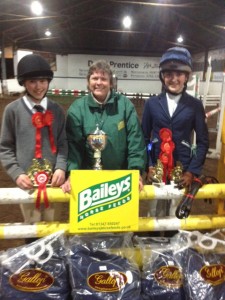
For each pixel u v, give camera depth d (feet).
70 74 69.41
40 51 69.26
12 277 4.71
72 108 5.85
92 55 68.69
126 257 5.24
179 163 6.05
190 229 5.69
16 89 60.29
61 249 5.10
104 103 5.73
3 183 13.28
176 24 50.06
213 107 35.83
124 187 5.16
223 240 5.41
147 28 55.26
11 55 65.16
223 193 5.64
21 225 5.33
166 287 4.96
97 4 42.09
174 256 5.20
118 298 4.67
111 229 5.18
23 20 50.26
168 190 5.51
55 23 52.49
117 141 5.80
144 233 6.98
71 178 4.99
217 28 48.65
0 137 5.66
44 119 5.29
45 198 5.11
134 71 69.00
